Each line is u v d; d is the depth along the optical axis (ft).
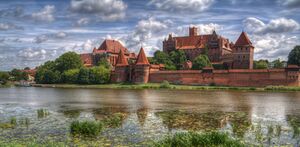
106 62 589.32
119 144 71.26
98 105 172.04
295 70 362.74
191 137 69.82
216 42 589.32
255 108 157.07
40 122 102.42
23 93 306.76
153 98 227.61
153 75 464.65
